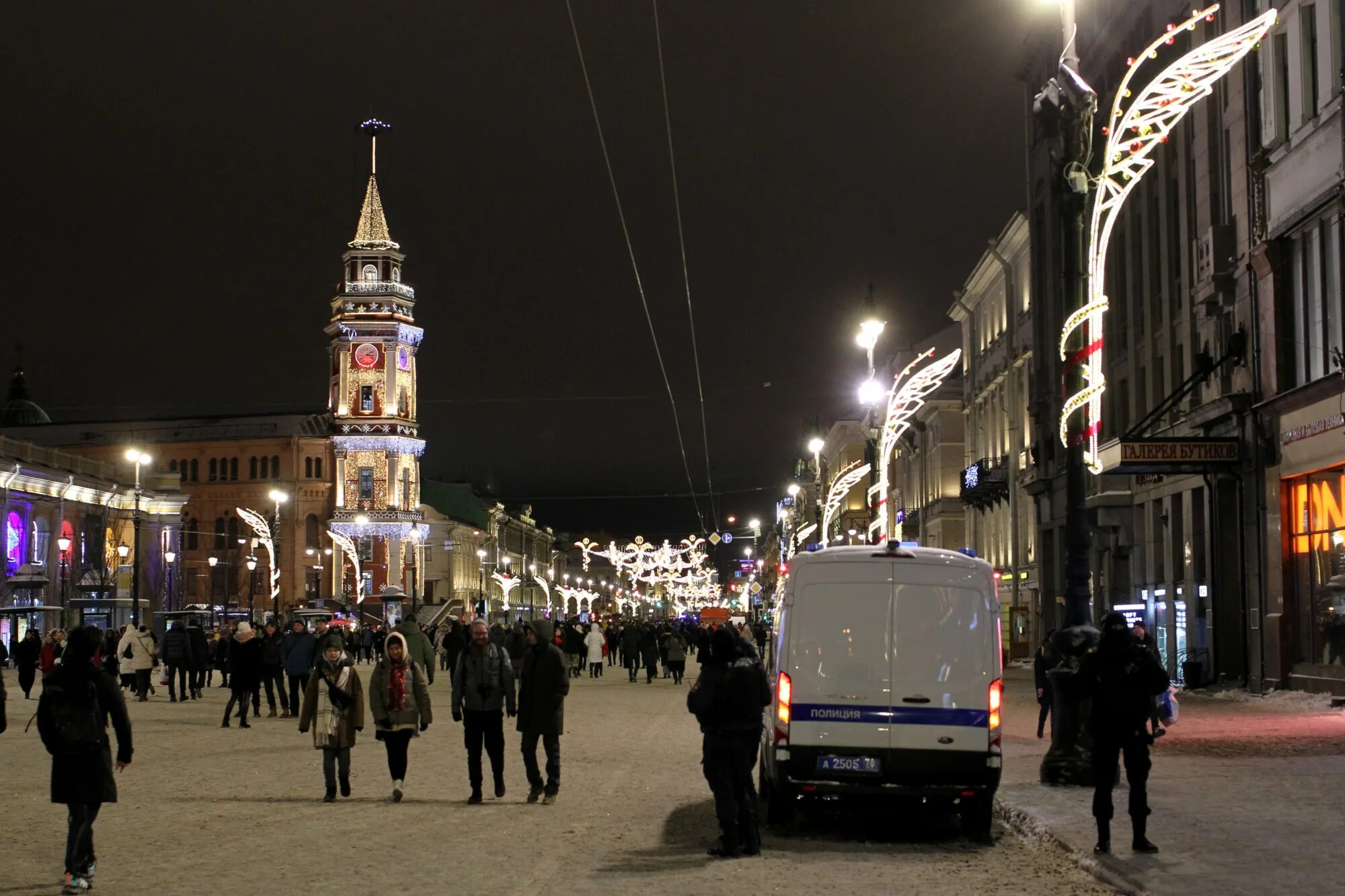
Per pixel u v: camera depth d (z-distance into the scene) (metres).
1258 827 12.10
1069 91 16.20
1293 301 29.84
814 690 12.98
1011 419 55.28
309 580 114.00
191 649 35.00
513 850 11.89
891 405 32.56
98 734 10.07
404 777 17.23
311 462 115.31
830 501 45.78
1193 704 29.22
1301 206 28.62
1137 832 11.11
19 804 15.15
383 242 116.25
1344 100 26.62
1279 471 30.00
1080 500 15.98
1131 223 41.41
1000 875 10.76
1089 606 15.93
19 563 70.00
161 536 86.19
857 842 12.62
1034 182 51.31
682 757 20.56
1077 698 11.32
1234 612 33.34
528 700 15.30
